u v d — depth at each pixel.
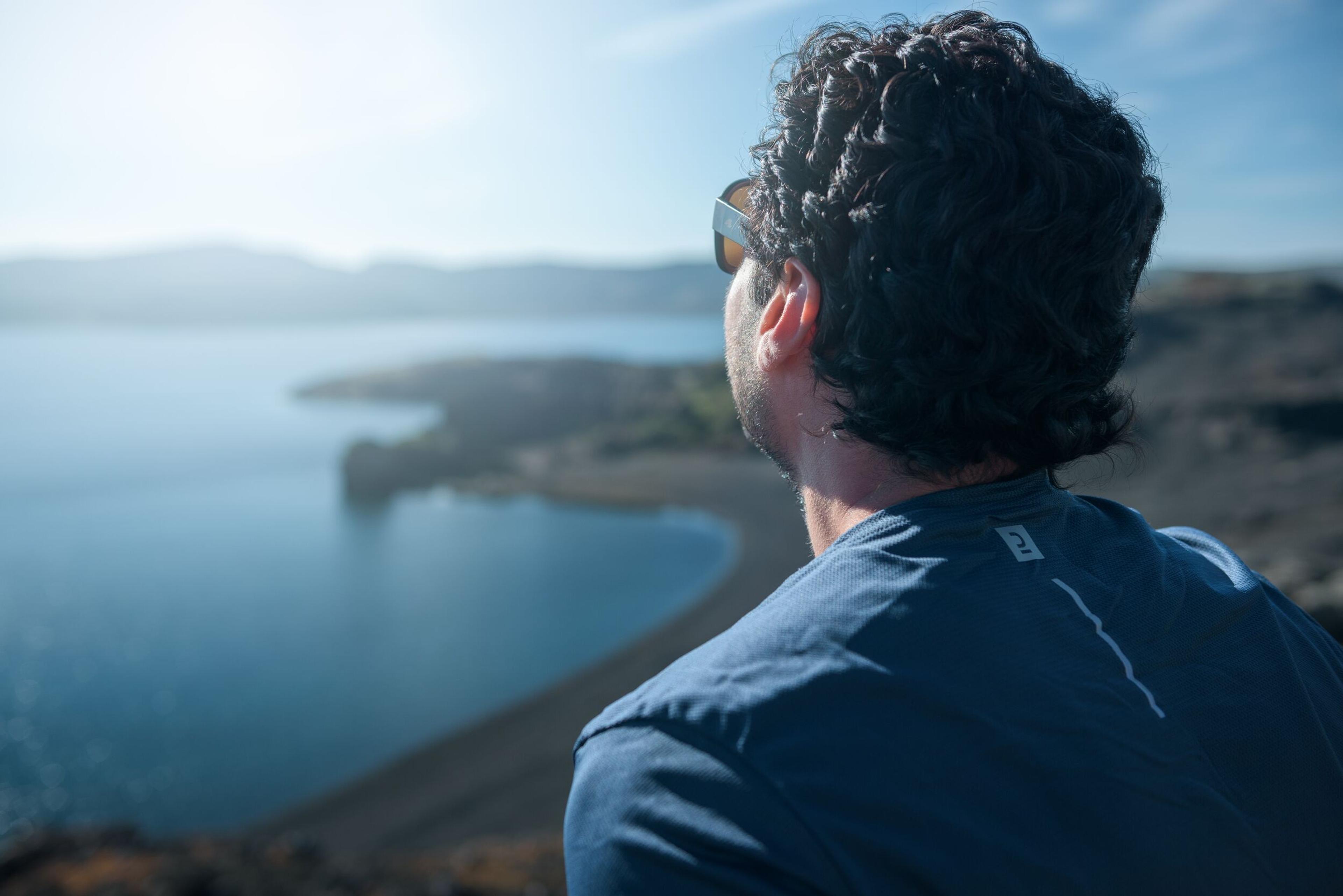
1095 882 0.49
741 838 0.49
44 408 130.62
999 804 0.50
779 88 0.75
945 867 0.48
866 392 0.65
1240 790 0.56
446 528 61.84
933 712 0.52
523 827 21.34
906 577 0.58
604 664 34.81
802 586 0.61
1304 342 71.19
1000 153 0.60
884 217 0.62
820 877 0.47
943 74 0.63
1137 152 0.68
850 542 0.63
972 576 0.59
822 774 0.50
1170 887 0.50
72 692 34.47
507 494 71.06
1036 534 0.64
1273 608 0.71
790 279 0.72
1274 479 42.81
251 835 23.31
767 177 0.73
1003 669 0.54
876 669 0.53
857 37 0.71
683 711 0.54
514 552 54.78
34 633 41.47
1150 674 0.59
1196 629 0.63
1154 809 0.52
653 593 45.28
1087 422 0.68
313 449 95.56
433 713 31.36
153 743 29.72
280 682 35.16
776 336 0.72
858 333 0.64
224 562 54.00
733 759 0.51
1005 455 0.66
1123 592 0.63
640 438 84.75
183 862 10.18
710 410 88.81
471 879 9.96
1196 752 0.56
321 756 28.23
